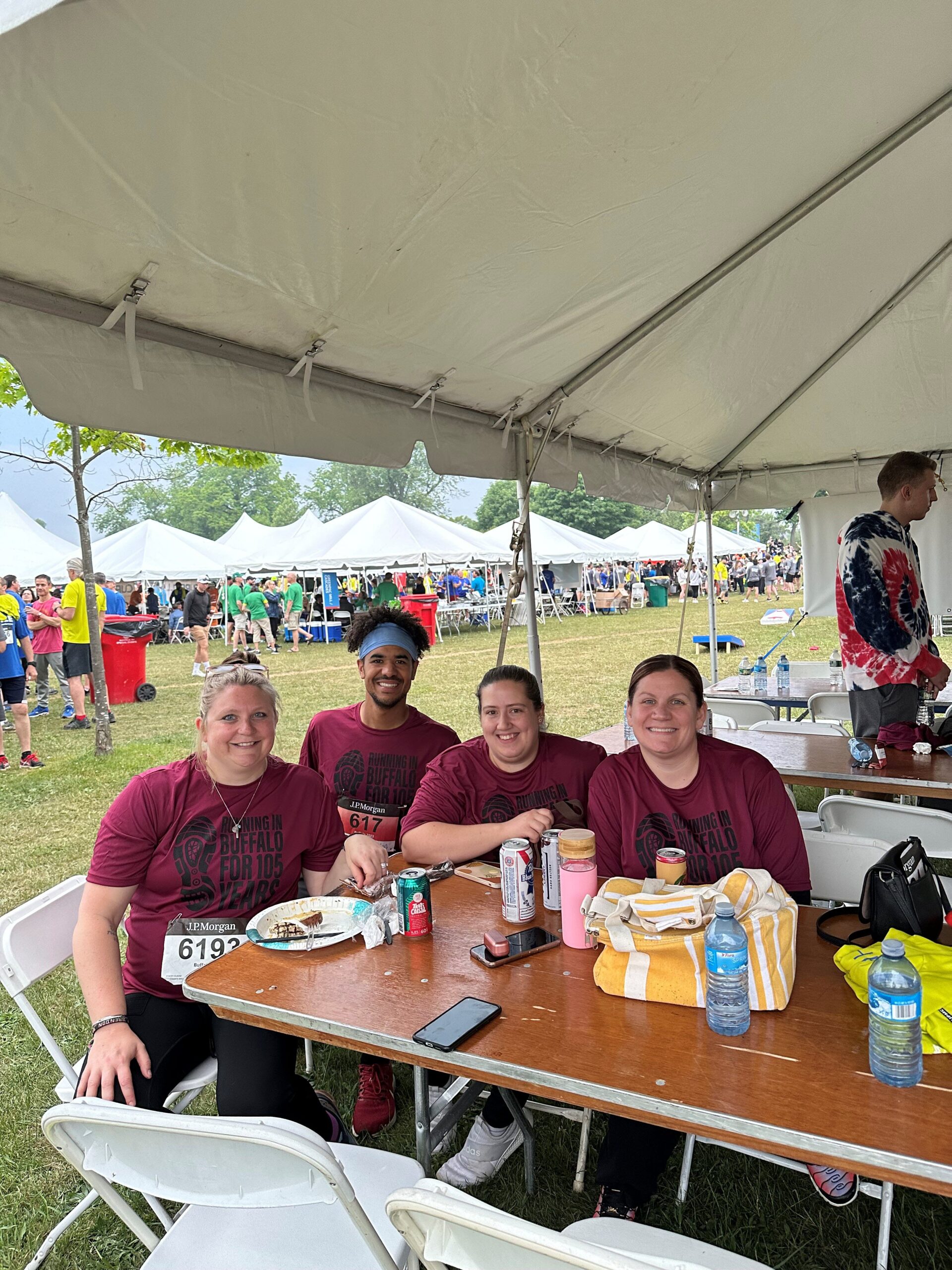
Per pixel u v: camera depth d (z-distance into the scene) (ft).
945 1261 6.33
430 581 68.80
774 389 15.98
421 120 5.85
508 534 60.03
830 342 14.64
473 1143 7.49
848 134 8.93
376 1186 5.42
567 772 8.30
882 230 11.49
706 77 6.81
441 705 32.89
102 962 6.66
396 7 4.84
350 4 4.70
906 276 13.23
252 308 7.54
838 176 9.80
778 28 6.63
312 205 6.28
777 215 10.03
